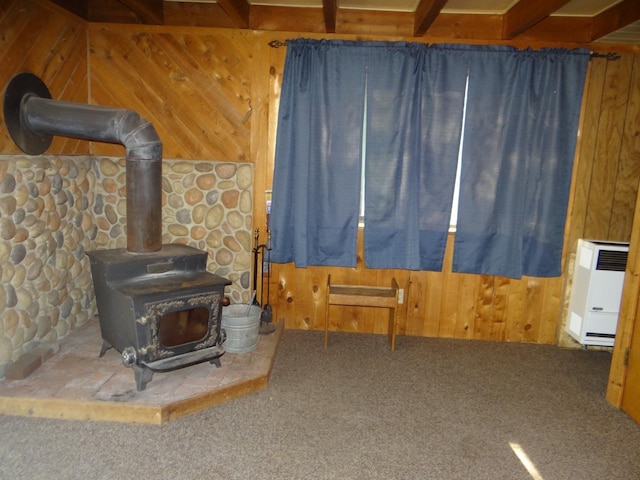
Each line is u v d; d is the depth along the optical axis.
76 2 3.20
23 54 2.69
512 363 3.34
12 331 2.64
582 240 3.53
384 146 3.43
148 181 2.70
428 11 2.87
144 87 3.46
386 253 3.55
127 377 2.67
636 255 2.66
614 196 3.53
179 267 2.79
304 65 3.35
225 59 3.45
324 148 3.46
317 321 3.77
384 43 3.33
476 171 3.45
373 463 2.18
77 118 2.65
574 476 2.15
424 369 3.18
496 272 3.56
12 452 2.14
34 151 2.77
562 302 3.67
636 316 2.66
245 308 3.32
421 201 3.50
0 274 2.53
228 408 2.59
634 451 2.36
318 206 3.52
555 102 3.34
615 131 3.45
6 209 2.55
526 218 3.50
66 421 2.39
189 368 2.84
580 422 2.60
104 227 3.55
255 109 3.51
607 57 3.36
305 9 3.40
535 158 3.42
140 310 2.44
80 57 3.30
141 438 2.29
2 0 2.50
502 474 2.14
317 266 3.67
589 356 3.52
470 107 3.38
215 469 2.09
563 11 3.24
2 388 2.49
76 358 2.87
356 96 3.39
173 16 3.39
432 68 3.35
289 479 2.04
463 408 2.70
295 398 2.72
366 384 2.93
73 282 3.27
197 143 3.54
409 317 3.75
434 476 2.11
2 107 2.53
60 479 1.99
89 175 3.43
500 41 3.41
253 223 3.65
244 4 3.26
